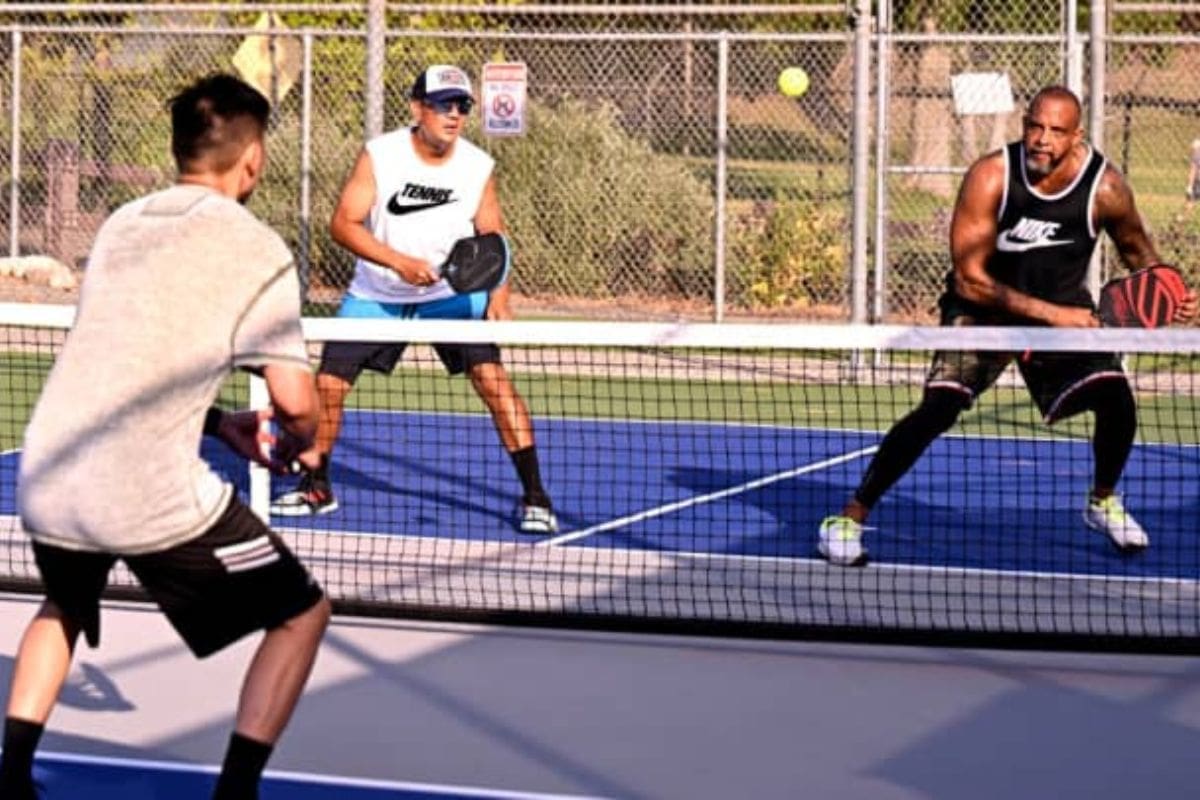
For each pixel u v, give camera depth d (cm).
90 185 2059
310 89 1723
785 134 2777
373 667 745
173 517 514
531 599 846
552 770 624
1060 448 1345
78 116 2053
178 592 531
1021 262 909
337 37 1828
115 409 511
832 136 2711
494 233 979
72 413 515
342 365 1007
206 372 515
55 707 684
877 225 1598
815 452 1321
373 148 995
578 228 1934
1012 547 987
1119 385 934
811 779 618
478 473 1213
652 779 616
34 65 2070
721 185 1669
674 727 674
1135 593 862
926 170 1587
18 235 1947
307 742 650
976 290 891
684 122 2014
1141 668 755
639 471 1230
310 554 935
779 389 1592
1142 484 1199
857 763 636
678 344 813
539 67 2175
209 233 521
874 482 909
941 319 927
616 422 1435
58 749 638
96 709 684
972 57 2077
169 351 512
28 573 884
